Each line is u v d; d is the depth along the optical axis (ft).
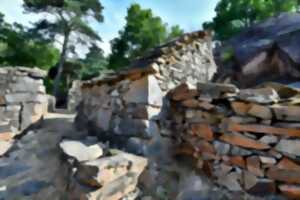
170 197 8.49
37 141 13.17
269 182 6.97
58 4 58.75
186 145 10.15
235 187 7.76
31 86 14.71
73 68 64.34
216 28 60.39
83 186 7.35
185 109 10.44
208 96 9.32
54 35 61.21
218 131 8.71
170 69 12.12
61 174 9.37
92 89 14.76
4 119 13.08
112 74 13.33
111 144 10.80
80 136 12.92
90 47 65.98
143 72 10.37
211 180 8.59
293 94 8.14
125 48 66.23
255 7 56.24
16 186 8.89
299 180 6.39
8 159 11.26
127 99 10.91
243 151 7.75
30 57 57.98
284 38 28.53
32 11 58.90
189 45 15.16
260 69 29.14
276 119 7.09
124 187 8.00
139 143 9.73
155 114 10.30
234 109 8.25
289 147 6.68
